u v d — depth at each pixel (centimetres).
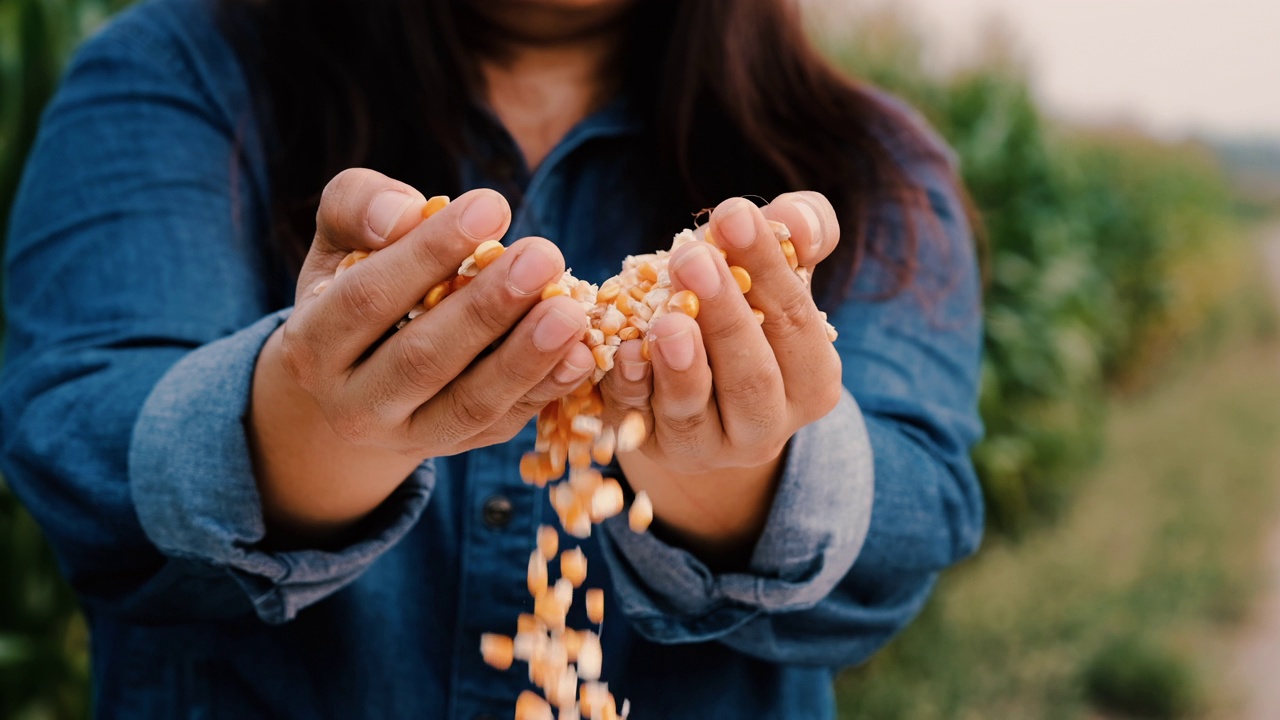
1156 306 471
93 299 62
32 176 67
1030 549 280
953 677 204
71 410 59
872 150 70
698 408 49
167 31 67
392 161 67
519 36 68
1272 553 303
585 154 68
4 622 115
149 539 58
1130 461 382
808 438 57
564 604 54
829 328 50
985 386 236
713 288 46
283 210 65
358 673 63
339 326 48
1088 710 209
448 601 64
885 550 62
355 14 66
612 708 55
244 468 55
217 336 62
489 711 64
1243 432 441
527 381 47
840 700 190
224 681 64
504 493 64
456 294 47
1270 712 216
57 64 114
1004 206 275
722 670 65
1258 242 1299
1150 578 272
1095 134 560
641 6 68
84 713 120
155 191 64
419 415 50
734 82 67
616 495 52
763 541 57
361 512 57
